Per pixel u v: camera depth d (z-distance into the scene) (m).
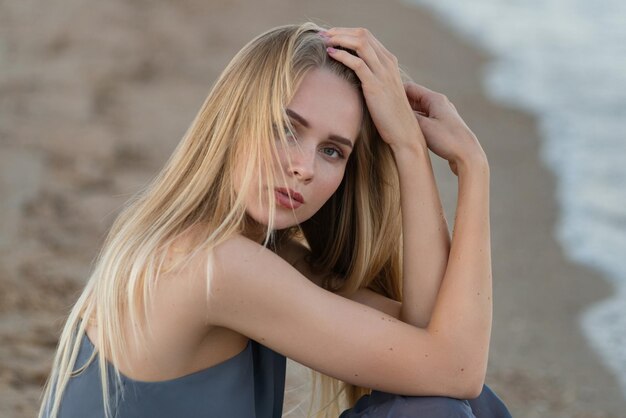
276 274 3.15
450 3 28.22
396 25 23.72
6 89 13.12
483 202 3.56
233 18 21.20
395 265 3.82
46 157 10.12
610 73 18.92
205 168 3.27
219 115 3.30
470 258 3.45
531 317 7.63
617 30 24.22
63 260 7.23
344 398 4.08
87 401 3.21
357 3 25.94
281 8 23.48
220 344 3.24
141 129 12.02
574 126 14.61
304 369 5.72
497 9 27.45
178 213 3.24
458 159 3.63
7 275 6.77
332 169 3.37
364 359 3.20
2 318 6.13
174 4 21.11
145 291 3.14
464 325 3.32
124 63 15.56
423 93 3.81
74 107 12.52
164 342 3.14
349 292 3.78
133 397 3.16
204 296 3.12
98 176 9.73
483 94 16.94
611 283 8.45
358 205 3.68
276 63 3.27
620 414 5.96
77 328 3.39
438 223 3.57
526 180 11.80
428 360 3.25
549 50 21.61
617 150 13.17
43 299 6.50
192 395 3.21
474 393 3.33
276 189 3.24
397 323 3.26
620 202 10.91
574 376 6.51
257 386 3.49
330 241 3.77
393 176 3.69
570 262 8.99
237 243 3.16
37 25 17.31
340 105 3.33
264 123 3.21
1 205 8.39
